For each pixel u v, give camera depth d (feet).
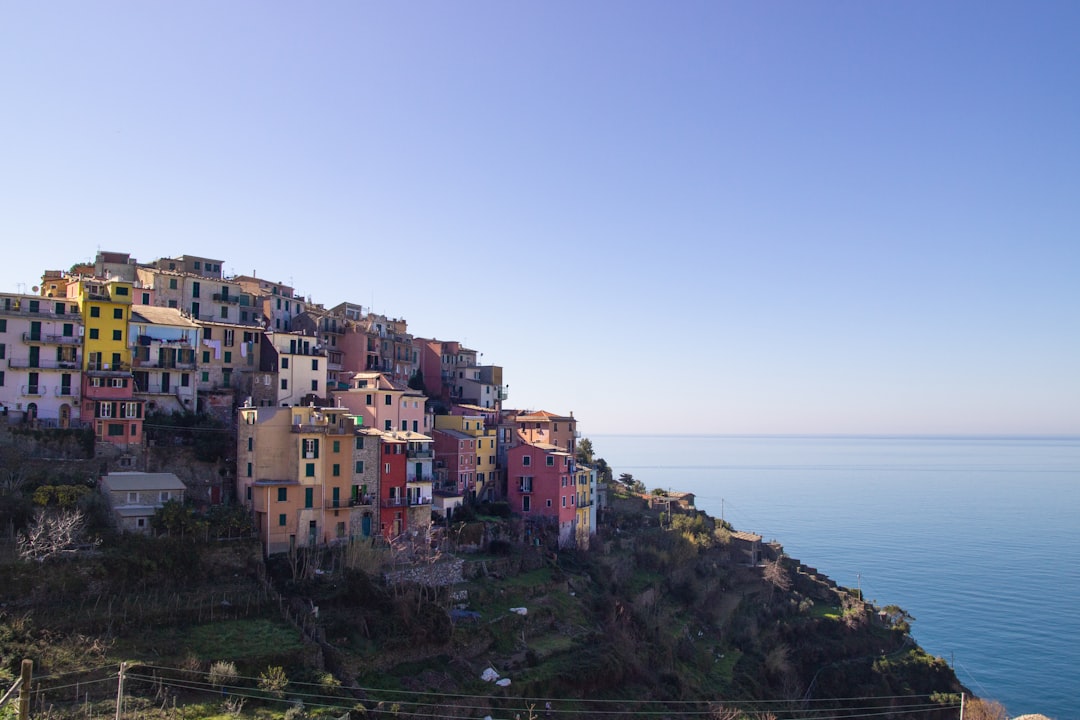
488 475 441.68
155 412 337.72
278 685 223.51
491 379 586.45
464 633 284.00
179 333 355.77
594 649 309.42
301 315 459.73
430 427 422.82
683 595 433.07
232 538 280.72
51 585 236.63
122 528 270.05
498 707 260.62
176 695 213.46
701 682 348.38
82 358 323.16
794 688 387.96
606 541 441.27
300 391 387.75
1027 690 485.97
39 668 206.18
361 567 292.81
